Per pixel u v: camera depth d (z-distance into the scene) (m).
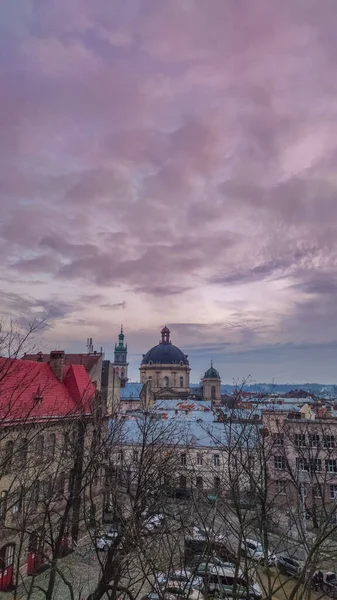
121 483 27.92
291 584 28.78
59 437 34.72
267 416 50.25
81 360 65.62
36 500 23.38
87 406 42.66
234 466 25.45
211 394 166.88
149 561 17.05
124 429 45.25
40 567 33.84
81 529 34.41
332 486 36.56
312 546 16.41
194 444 45.03
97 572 33.31
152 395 119.81
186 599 16.97
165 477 27.34
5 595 29.58
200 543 20.75
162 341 189.25
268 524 23.72
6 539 29.91
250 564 19.50
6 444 26.00
